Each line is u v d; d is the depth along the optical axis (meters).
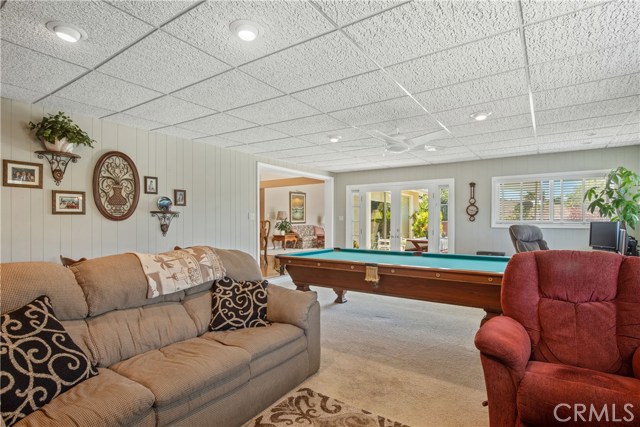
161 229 4.20
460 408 2.05
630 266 1.81
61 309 1.73
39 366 1.41
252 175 5.49
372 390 2.27
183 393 1.56
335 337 3.28
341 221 7.53
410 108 3.19
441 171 6.29
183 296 2.34
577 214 5.12
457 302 2.89
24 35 1.93
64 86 2.70
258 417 1.96
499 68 2.36
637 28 1.84
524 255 2.06
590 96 2.87
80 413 1.28
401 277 3.16
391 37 1.97
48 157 3.23
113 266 2.03
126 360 1.81
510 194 5.64
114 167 3.73
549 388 1.38
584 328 1.78
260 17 1.77
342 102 3.04
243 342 2.03
